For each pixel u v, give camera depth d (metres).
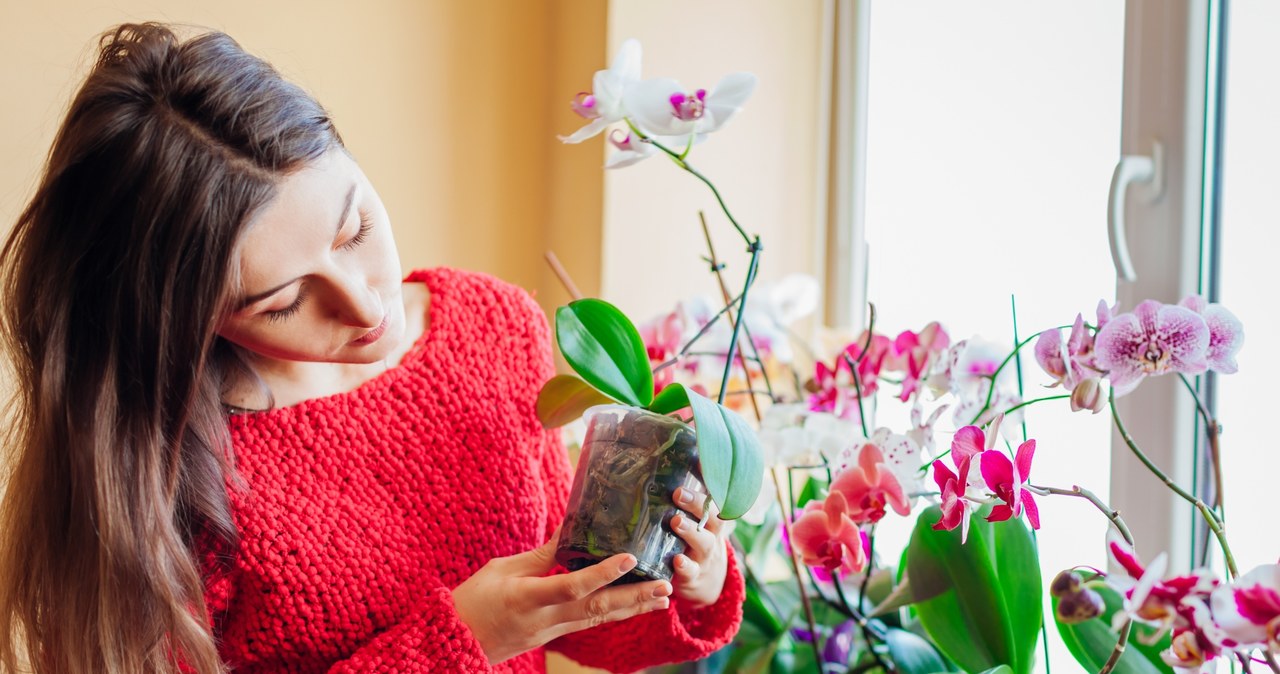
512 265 1.51
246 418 0.90
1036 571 0.85
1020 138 1.21
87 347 0.77
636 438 0.74
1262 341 0.93
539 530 1.00
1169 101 0.99
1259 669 0.89
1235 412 0.96
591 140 1.41
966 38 1.29
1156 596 0.63
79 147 0.73
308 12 1.34
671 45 1.41
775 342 1.20
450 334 0.98
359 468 0.92
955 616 0.88
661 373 1.12
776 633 1.13
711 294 1.48
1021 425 0.90
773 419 1.03
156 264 0.71
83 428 0.78
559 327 0.78
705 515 0.73
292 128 0.71
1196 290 0.99
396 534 0.92
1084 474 1.09
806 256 1.54
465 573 0.95
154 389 0.77
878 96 1.47
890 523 1.39
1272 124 0.92
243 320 0.73
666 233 1.44
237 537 0.87
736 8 1.46
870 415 1.39
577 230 1.46
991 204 1.26
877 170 1.48
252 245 0.70
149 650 0.82
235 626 0.90
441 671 0.81
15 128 1.20
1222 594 0.61
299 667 0.91
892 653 0.98
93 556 0.81
